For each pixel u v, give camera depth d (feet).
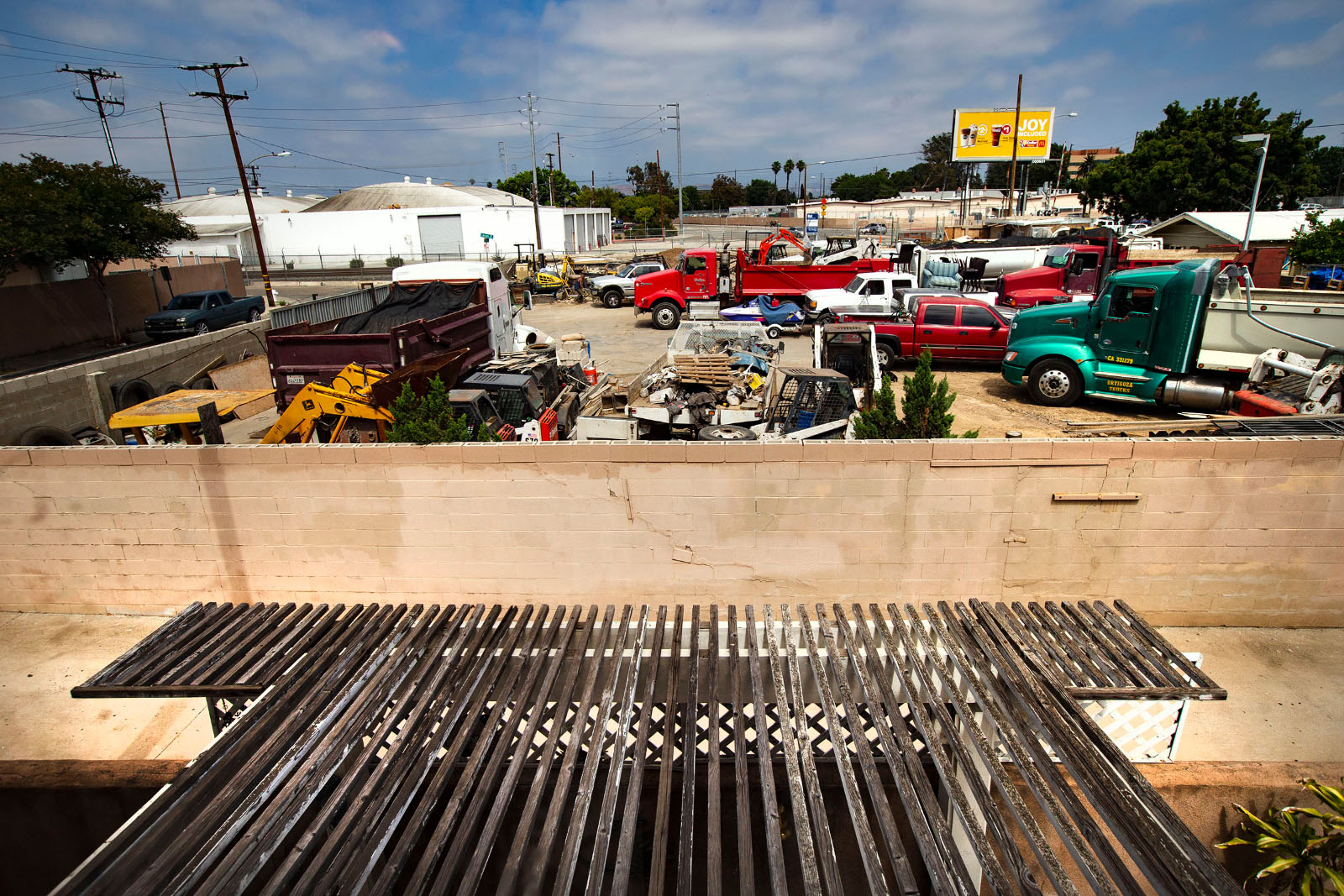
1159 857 7.93
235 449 21.18
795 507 20.95
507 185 294.66
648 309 74.79
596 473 20.90
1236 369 36.09
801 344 60.08
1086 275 66.33
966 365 54.19
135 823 8.68
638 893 12.87
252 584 22.38
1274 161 114.73
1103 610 13.64
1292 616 20.65
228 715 12.98
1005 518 20.63
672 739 10.27
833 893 7.73
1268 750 15.94
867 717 13.29
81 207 71.10
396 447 20.97
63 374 35.45
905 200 247.50
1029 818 8.70
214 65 82.64
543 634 12.94
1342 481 19.39
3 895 15.72
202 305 74.13
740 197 353.31
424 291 45.47
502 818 8.82
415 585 22.20
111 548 22.12
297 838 10.08
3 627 22.02
